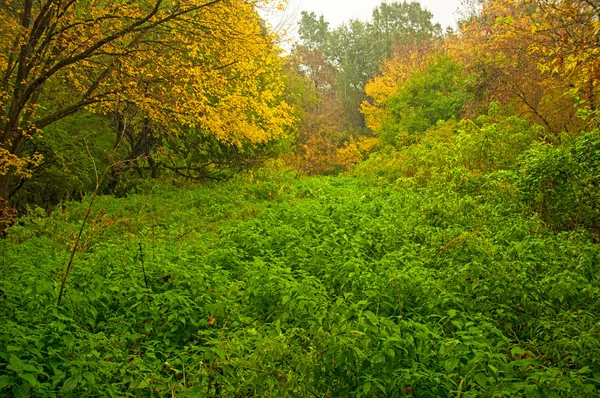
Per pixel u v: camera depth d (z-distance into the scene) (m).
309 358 3.62
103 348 4.49
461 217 8.62
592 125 11.06
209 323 5.15
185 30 10.78
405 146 19.47
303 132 39.31
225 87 12.80
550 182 8.95
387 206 10.94
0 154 9.59
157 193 15.45
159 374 4.18
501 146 12.05
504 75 16.31
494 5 18.72
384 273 5.92
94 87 11.32
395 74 39.47
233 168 17.64
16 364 3.53
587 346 4.23
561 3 7.74
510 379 3.54
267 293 5.55
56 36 10.38
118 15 9.91
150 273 6.23
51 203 19.77
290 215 10.52
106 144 17.08
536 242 6.88
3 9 11.03
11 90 11.26
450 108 26.28
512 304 5.33
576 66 7.48
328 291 6.00
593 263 6.35
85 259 6.97
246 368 3.73
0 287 4.97
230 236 8.84
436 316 4.99
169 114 11.76
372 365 3.54
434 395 3.61
